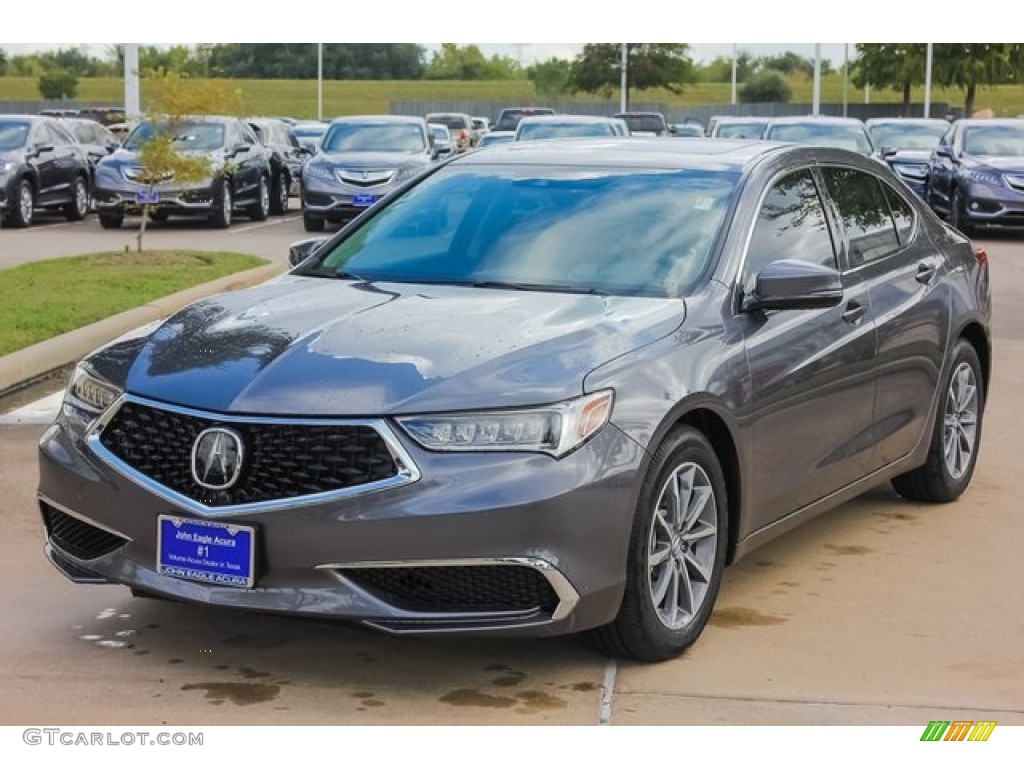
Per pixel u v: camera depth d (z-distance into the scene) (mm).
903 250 6645
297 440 4484
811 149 6297
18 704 4523
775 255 5668
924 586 5809
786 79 119812
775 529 5570
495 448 4430
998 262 18656
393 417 4438
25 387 9883
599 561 4531
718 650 5059
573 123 24562
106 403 4844
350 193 22625
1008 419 9031
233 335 4977
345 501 4402
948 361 6820
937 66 65250
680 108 77812
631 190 5801
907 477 6949
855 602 5598
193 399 4621
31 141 24516
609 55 80125
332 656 4949
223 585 4539
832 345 5758
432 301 5207
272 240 21734
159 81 17812
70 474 4836
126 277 15203
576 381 4562
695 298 5234
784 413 5441
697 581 5055
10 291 13750
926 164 26047
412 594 4508
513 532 4383
